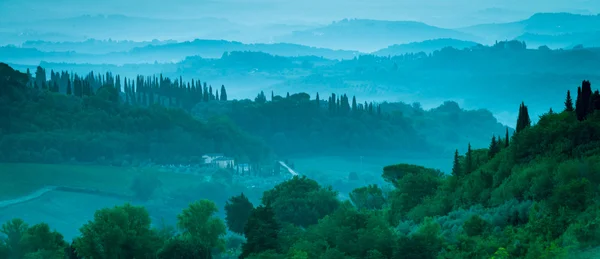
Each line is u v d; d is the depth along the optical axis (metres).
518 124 160.50
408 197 159.62
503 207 111.12
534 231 94.06
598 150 119.12
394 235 104.94
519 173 122.88
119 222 137.12
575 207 98.81
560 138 129.50
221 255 155.12
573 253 80.38
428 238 97.75
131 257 137.50
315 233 116.56
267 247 119.81
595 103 137.12
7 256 148.88
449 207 137.50
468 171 159.88
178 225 149.75
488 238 96.38
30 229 153.62
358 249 103.69
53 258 146.88
